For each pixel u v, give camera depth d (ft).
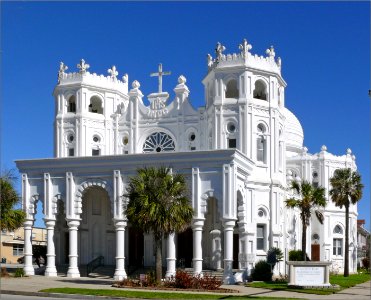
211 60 214.90
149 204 146.10
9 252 348.38
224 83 207.00
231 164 177.37
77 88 221.25
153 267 202.80
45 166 197.06
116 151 222.28
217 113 205.05
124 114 224.12
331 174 279.08
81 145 218.38
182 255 204.64
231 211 176.14
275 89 210.38
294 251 216.13
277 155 208.54
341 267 275.18
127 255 210.18
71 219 191.72
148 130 219.61
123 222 186.80
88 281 171.53
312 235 272.10
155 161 184.65
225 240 176.04
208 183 179.22
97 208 214.07
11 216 183.83
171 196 149.18
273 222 202.80
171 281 150.00
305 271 154.40
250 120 203.21
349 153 290.35
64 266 208.23
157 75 222.28
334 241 276.21
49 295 131.34
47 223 194.70
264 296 129.80
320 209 270.87
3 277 180.86
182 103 216.54
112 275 195.52
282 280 184.96
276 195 204.64
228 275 173.27
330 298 129.18
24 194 198.49
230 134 204.03
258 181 201.36
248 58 205.57
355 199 232.73
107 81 226.79
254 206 199.93
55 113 226.17
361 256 375.04
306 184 203.92
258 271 184.03
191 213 151.33
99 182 190.90
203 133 212.23
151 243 206.39
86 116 220.23
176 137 215.51
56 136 223.51
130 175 187.42
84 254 211.61
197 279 146.20
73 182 193.47
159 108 219.41
